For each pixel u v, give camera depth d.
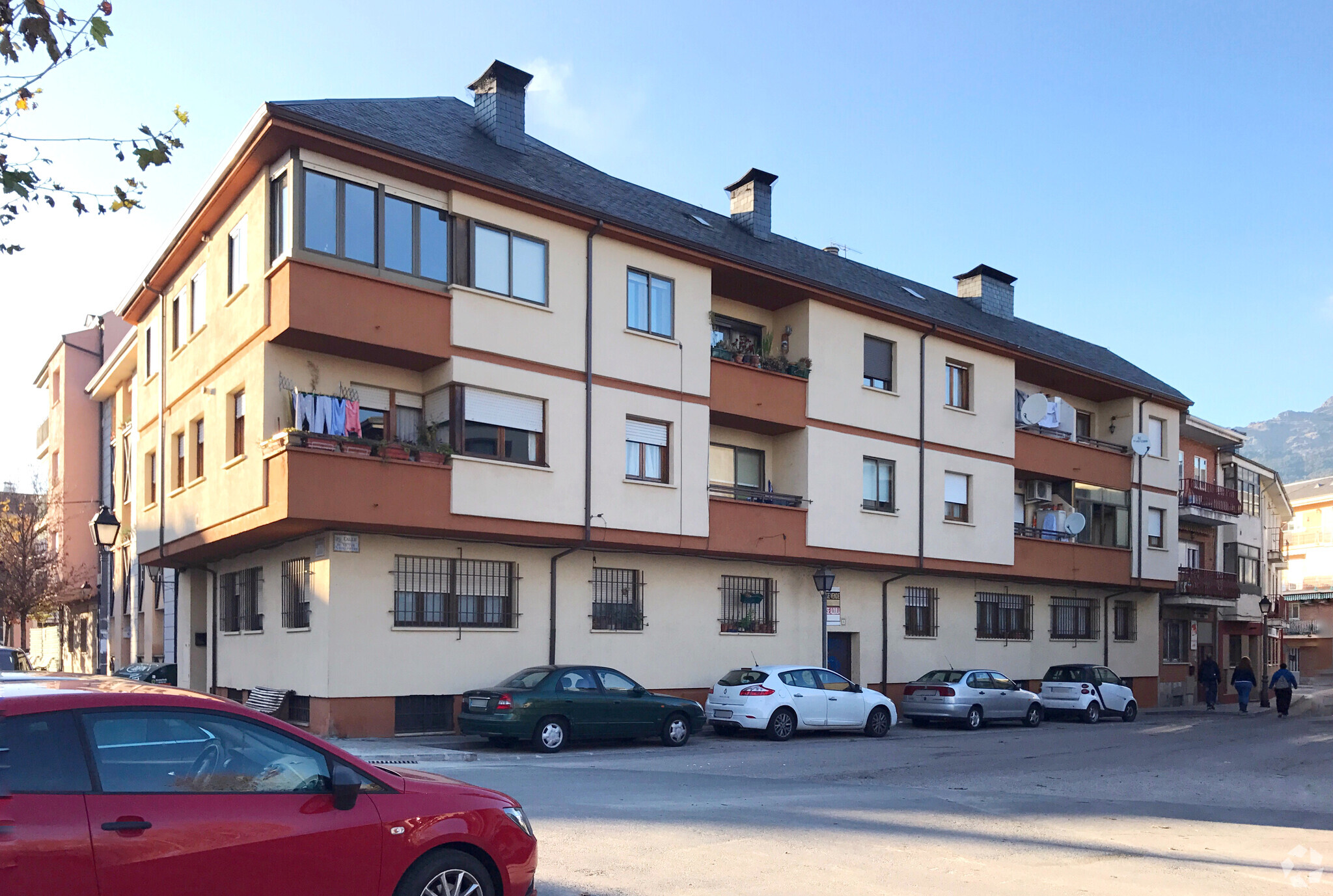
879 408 25.38
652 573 21.69
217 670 22.03
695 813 10.47
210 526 19.22
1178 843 9.95
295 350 17.52
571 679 17.14
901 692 26.30
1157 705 35.34
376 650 17.73
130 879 4.52
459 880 5.58
